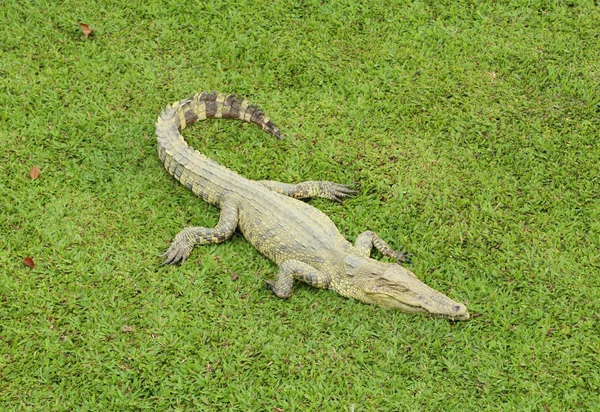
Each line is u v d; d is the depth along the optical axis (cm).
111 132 703
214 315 657
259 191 679
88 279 664
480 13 745
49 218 678
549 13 745
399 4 748
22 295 658
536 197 688
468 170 698
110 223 679
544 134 707
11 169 689
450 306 651
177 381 643
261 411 638
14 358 645
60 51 725
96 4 740
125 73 721
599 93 719
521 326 655
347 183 695
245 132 709
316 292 664
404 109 715
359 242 671
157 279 665
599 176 694
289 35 738
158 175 693
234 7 745
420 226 681
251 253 675
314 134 708
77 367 645
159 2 743
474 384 643
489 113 714
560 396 641
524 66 729
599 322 655
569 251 673
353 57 732
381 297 656
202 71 725
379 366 646
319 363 647
